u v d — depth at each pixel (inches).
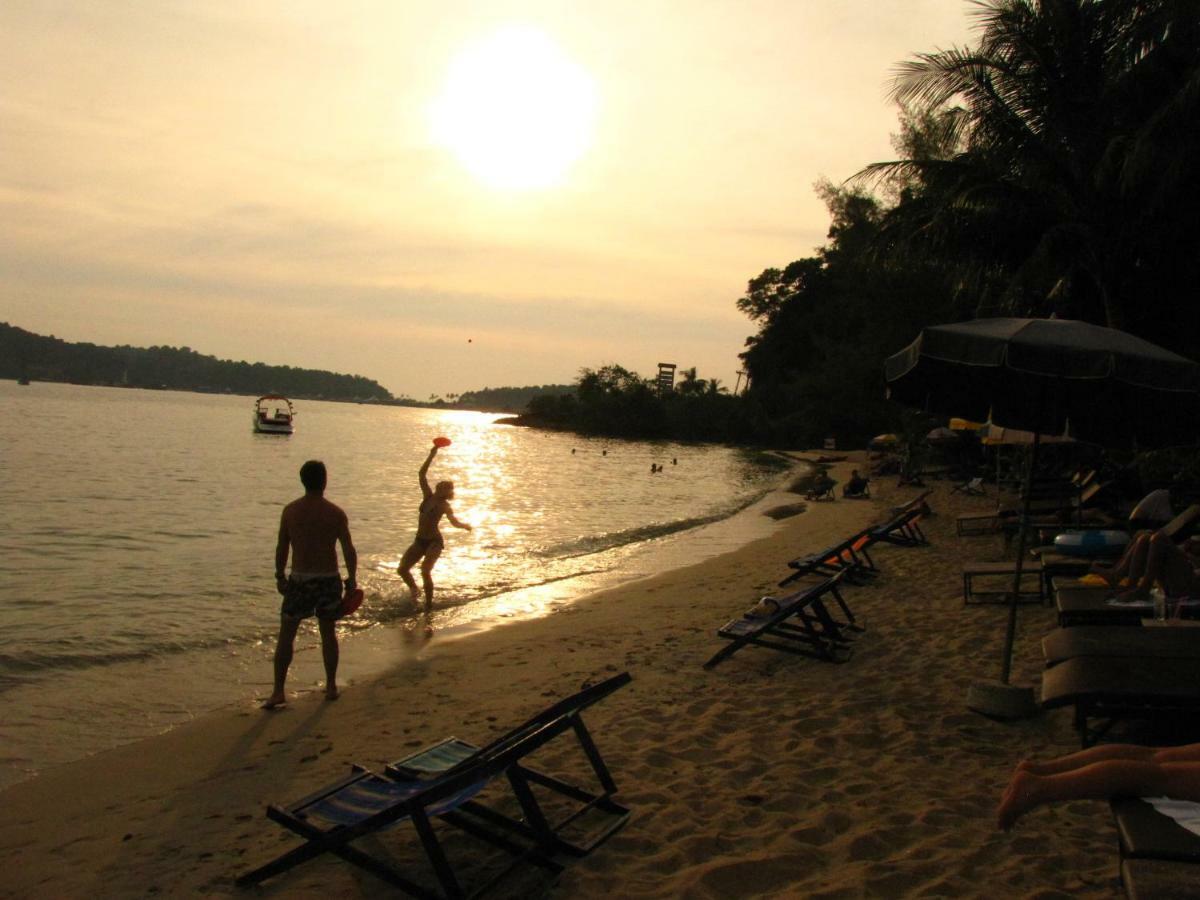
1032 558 436.5
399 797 150.2
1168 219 649.0
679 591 492.1
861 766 205.2
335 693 285.1
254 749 237.1
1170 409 247.6
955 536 656.4
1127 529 430.3
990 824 170.4
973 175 695.7
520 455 2352.4
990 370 255.3
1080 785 115.8
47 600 429.4
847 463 2135.8
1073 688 180.2
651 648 342.3
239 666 326.0
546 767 209.2
